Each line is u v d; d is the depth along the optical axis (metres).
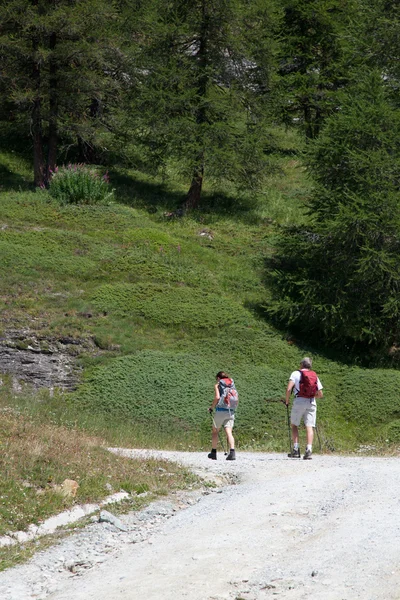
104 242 28.25
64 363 20.77
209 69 32.88
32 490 9.30
